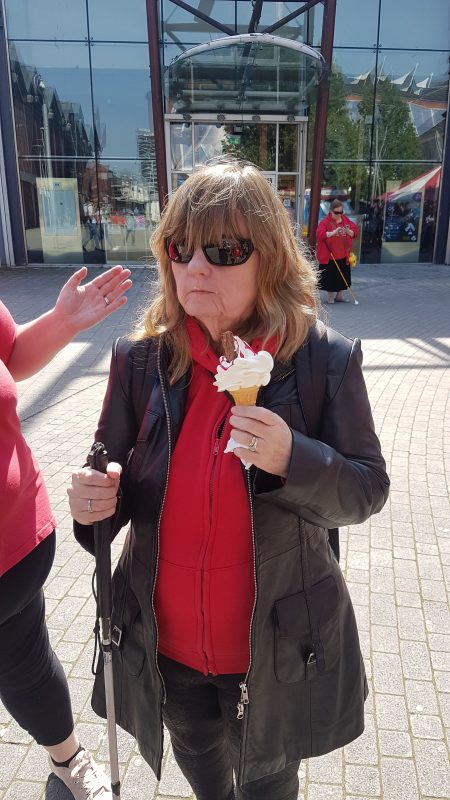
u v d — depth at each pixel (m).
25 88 16.23
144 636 1.56
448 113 17.31
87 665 2.78
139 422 1.58
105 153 16.89
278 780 1.67
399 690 2.65
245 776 1.52
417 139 17.55
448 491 4.51
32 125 16.52
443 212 17.97
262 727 1.49
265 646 1.45
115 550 3.67
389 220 18.06
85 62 16.23
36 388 6.88
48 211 17.16
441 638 2.97
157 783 2.25
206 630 1.52
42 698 1.96
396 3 16.62
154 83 14.22
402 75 17.11
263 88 15.40
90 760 2.18
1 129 16.25
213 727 1.74
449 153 17.53
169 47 16.22
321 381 1.45
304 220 17.62
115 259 17.62
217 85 15.43
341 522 1.43
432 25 16.81
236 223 1.33
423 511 4.21
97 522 1.45
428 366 7.79
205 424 1.46
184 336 1.48
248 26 16.16
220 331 1.46
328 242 11.69
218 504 1.44
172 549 1.49
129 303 11.55
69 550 3.69
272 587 1.43
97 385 6.97
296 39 16.59
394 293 13.41
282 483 1.34
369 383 7.11
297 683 1.50
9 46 15.88
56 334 1.92
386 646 2.91
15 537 1.70
